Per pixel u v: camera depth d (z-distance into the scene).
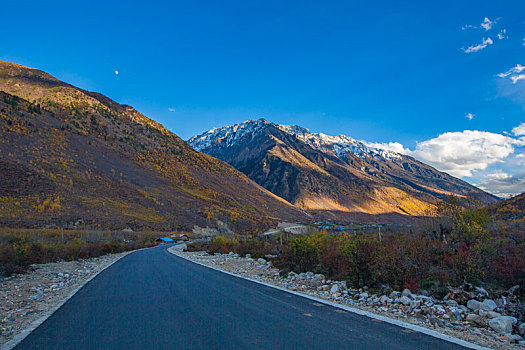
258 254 18.73
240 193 185.12
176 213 105.25
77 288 9.20
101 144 158.12
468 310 6.23
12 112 134.38
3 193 65.06
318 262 12.23
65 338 4.51
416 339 4.35
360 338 4.36
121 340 4.35
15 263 13.74
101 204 83.62
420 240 11.38
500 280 8.00
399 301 6.78
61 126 151.38
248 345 4.07
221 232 98.69
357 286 8.74
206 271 12.90
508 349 4.07
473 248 10.15
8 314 6.25
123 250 36.38
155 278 10.87
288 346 4.02
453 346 4.07
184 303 6.73
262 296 7.50
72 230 53.88
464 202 16.58
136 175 136.62
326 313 5.83
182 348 3.98
